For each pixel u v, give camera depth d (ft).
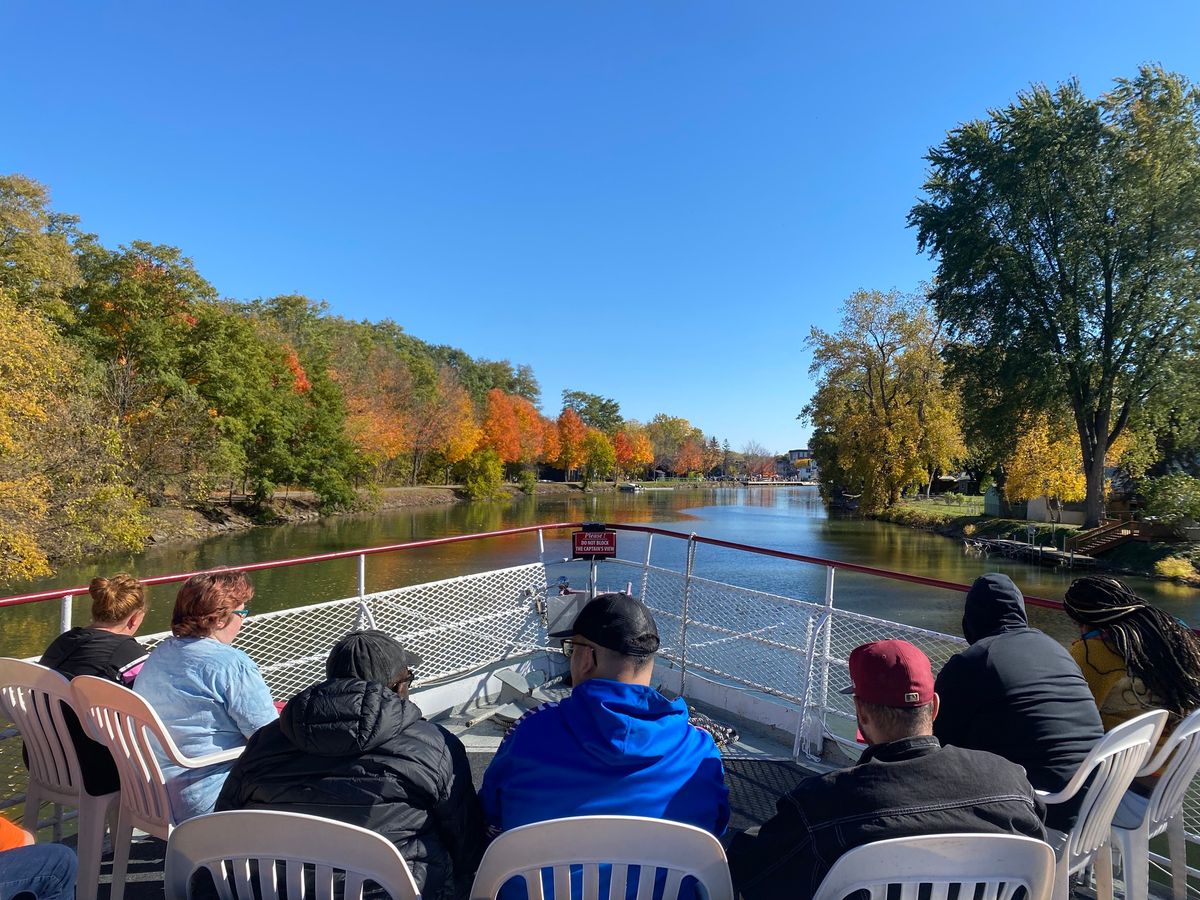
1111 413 108.37
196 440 106.01
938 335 154.51
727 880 4.84
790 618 20.53
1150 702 8.65
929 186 115.96
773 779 11.14
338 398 156.46
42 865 5.63
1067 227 101.91
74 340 101.55
